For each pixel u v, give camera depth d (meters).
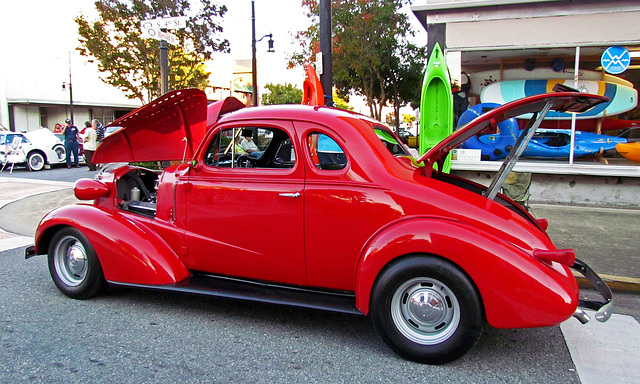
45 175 14.31
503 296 2.86
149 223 4.16
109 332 3.58
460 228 2.97
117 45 14.52
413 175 3.34
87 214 4.12
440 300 3.06
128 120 4.46
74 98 32.34
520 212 3.84
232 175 3.75
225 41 15.62
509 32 8.64
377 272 3.13
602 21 8.21
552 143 8.59
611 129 8.52
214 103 4.63
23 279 4.87
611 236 6.24
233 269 3.82
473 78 9.08
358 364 3.13
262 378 2.93
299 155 3.52
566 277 3.07
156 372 2.98
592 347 3.45
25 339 3.43
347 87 31.03
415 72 27.50
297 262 3.54
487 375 3.00
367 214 3.27
